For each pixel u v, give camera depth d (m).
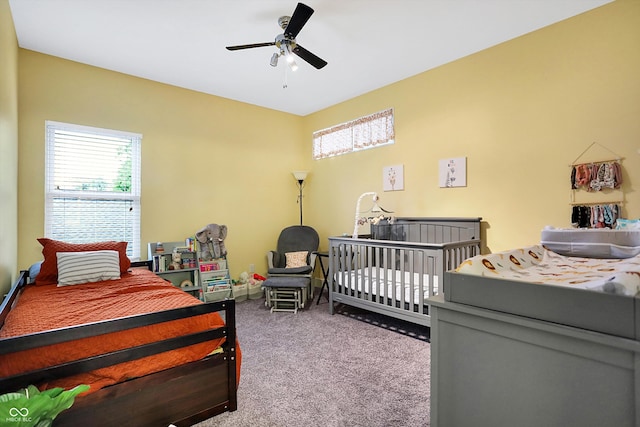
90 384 1.42
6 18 2.24
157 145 3.80
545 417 0.94
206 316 1.82
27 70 3.03
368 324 3.30
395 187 3.89
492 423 1.05
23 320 1.65
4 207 2.21
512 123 2.93
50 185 3.16
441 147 3.45
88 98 3.35
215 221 4.27
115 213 3.54
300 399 1.97
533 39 2.80
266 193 4.79
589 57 2.51
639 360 0.78
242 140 4.54
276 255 4.50
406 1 2.39
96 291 2.26
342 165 4.59
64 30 2.73
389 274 3.52
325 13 2.53
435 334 1.19
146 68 3.46
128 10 2.47
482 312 1.05
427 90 3.57
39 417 0.93
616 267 1.50
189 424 1.68
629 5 2.33
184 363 1.68
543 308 0.94
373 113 4.14
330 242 3.65
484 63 3.12
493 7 2.46
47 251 2.65
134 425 1.51
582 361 0.87
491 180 3.08
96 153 3.43
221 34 2.81
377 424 1.74
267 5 2.42
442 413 1.17
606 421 0.83
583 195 2.55
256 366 2.39
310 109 4.92
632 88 2.33
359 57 3.26
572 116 2.60
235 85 3.96
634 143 2.32
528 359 0.97
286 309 3.78
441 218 3.37
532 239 2.82
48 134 3.15
